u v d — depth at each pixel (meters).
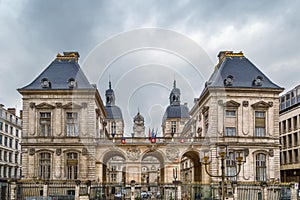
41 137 55.19
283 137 70.25
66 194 48.59
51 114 55.69
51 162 54.75
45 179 52.38
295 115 65.25
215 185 43.44
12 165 82.12
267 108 57.09
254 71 59.62
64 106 55.50
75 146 54.59
